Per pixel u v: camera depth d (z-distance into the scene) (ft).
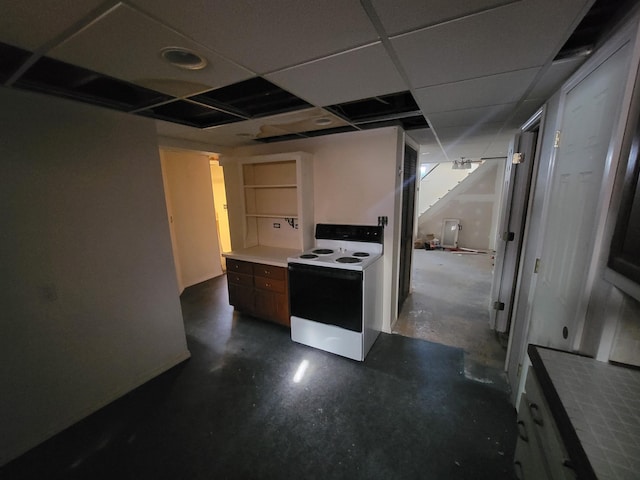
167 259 7.57
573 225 4.24
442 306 11.69
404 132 8.95
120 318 6.67
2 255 4.93
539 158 6.06
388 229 8.92
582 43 3.88
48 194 5.39
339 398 6.62
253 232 11.64
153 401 6.63
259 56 3.88
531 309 5.89
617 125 3.18
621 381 3.12
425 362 7.95
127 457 5.27
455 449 5.28
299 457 5.20
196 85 4.92
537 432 3.26
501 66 4.22
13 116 4.91
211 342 9.24
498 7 2.80
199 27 3.14
